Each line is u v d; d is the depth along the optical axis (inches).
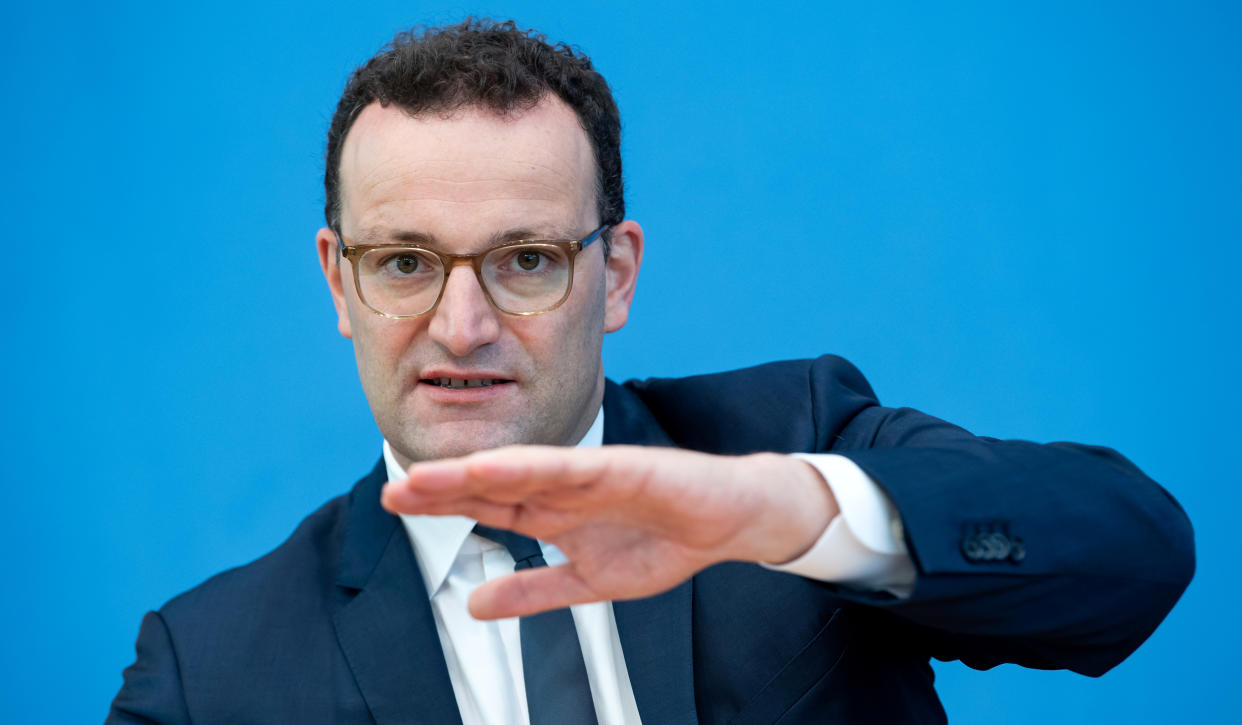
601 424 120.3
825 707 102.7
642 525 65.8
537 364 103.7
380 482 121.3
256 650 110.6
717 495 65.9
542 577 67.4
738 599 107.1
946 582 75.7
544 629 110.0
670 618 107.1
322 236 120.6
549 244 103.3
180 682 109.6
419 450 105.2
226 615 114.0
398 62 106.4
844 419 116.6
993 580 77.4
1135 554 84.7
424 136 102.5
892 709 104.8
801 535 72.6
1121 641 89.5
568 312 104.7
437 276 103.0
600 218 111.3
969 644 102.0
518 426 104.0
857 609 104.4
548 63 109.9
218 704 107.8
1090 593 82.9
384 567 113.7
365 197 104.4
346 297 110.1
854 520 74.7
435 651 108.6
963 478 80.1
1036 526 80.0
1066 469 86.9
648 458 62.6
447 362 102.0
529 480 58.4
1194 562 90.6
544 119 105.6
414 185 101.8
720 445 118.6
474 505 62.5
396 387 104.8
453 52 105.8
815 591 104.9
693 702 103.8
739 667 104.8
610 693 109.6
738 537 69.5
